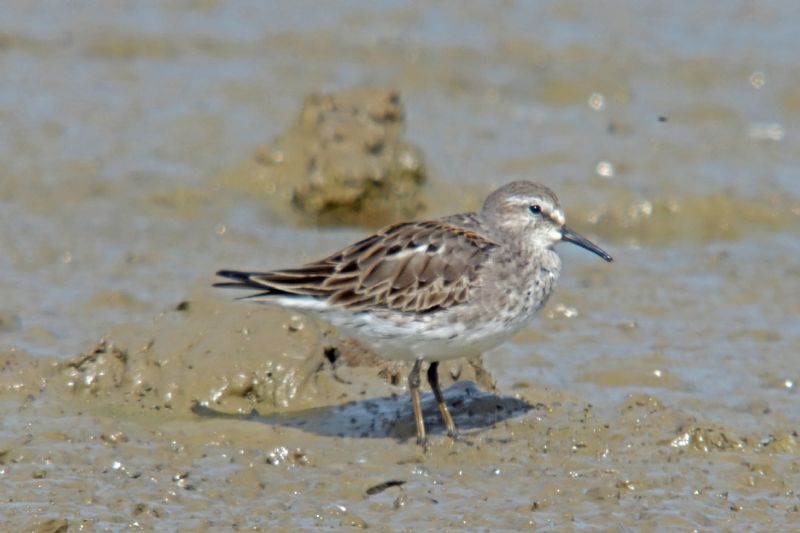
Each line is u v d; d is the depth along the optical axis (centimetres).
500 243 1212
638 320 1611
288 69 2694
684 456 1185
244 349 1309
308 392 1295
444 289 1168
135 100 2461
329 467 1151
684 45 2866
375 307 1173
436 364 1227
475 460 1168
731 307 1670
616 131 2419
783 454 1197
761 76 2706
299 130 2152
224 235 1928
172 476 1125
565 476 1133
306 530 1027
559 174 2189
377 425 1241
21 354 1385
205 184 2108
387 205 2048
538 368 1431
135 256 1795
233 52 2775
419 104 2548
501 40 2892
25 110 2366
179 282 1702
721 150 2336
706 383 1399
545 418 1261
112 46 2752
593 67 2748
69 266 1753
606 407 1302
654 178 2178
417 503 1077
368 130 2062
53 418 1246
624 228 2055
